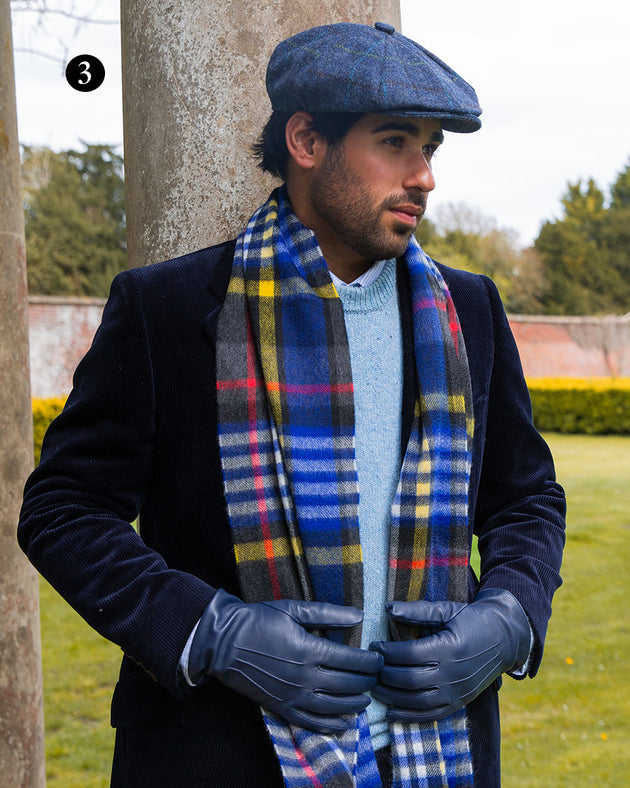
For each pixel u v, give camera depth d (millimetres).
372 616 1297
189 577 1189
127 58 1731
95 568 1184
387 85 1200
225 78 1616
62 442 1268
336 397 1245
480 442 1400
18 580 2375
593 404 22312
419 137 1262
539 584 1359
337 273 1362
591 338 27562
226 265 1328
